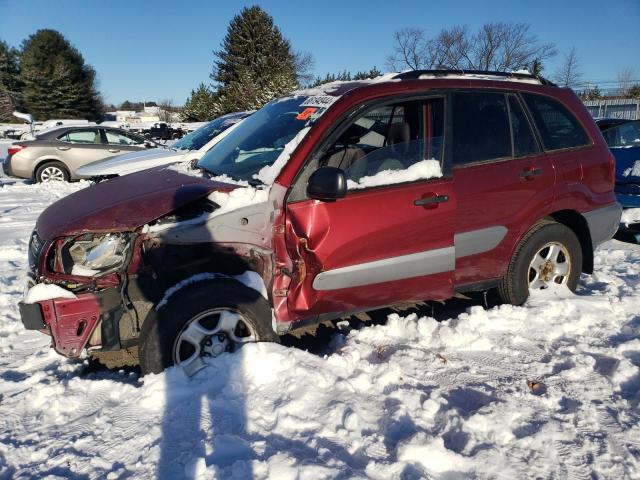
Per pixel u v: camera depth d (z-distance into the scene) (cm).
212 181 341
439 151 350
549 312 387
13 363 353
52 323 285
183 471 222
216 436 241
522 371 315
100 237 297
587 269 439
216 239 302
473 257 366
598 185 418
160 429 253
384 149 338
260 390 282
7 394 305
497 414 263
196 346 299
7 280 533
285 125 382
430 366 320
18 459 240
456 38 3169
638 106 2528
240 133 434
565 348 342
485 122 369
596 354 333
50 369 341
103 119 6350
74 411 279
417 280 348
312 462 224
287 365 295
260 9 4569
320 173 294
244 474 217
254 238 311
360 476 216
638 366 315
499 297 429
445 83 359
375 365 315
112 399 285
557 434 252
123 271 291
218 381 286
